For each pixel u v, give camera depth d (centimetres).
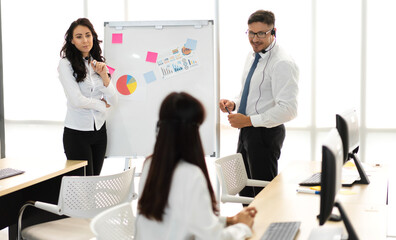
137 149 437
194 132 171
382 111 450
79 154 395
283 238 191
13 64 515
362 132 455
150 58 434
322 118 462
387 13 443
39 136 517
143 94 435
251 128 371
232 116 367
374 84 450
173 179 169
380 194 262
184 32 433
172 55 434
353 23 450
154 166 171
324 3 454
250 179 363
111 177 285
